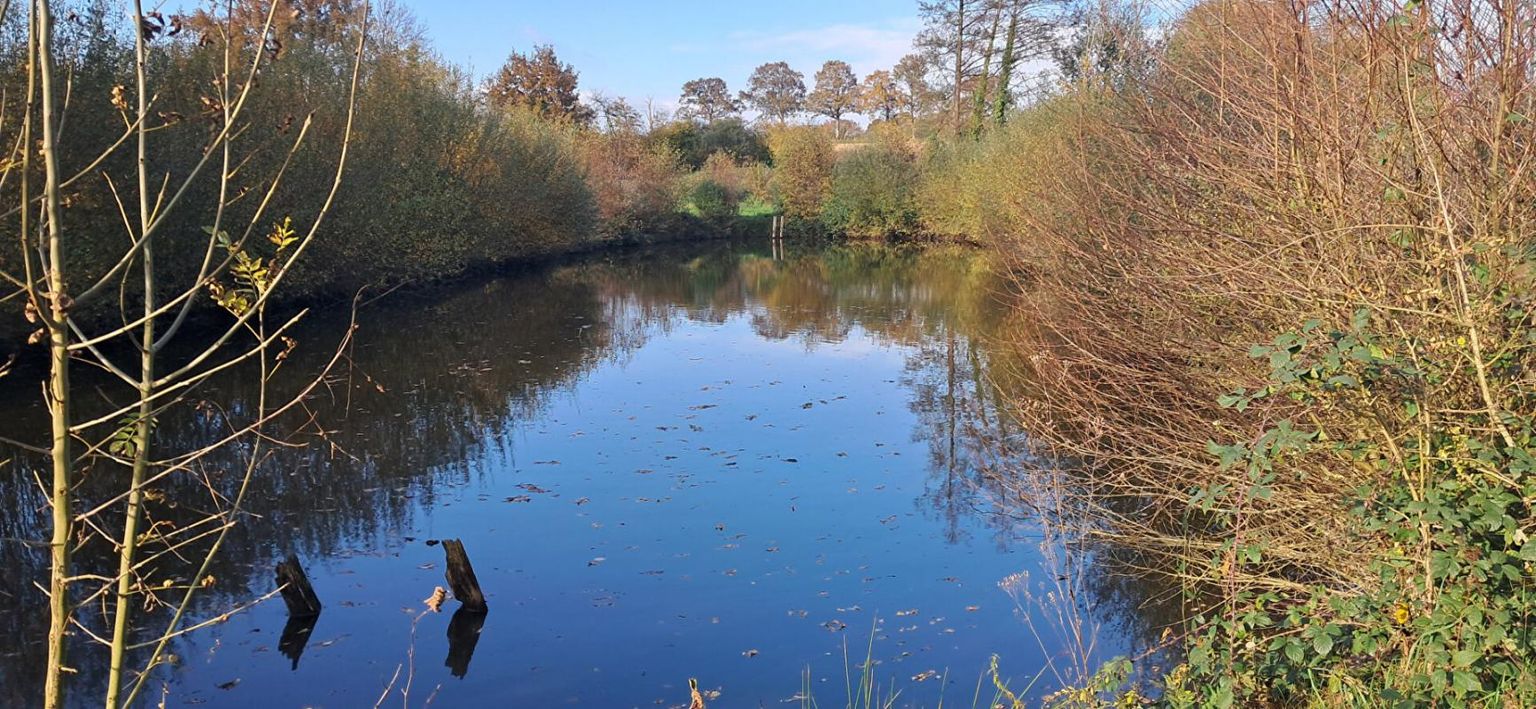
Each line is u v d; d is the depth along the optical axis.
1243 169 5.40
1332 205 4.16
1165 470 6.81
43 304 2.03
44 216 2.13
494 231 27.97
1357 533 4.34
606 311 20.53
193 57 14.53
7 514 7.62
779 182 45.72
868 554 6.85
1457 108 4.05
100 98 12.60
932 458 9.16
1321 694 3.67
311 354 14.91
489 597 6.23
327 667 5.36
